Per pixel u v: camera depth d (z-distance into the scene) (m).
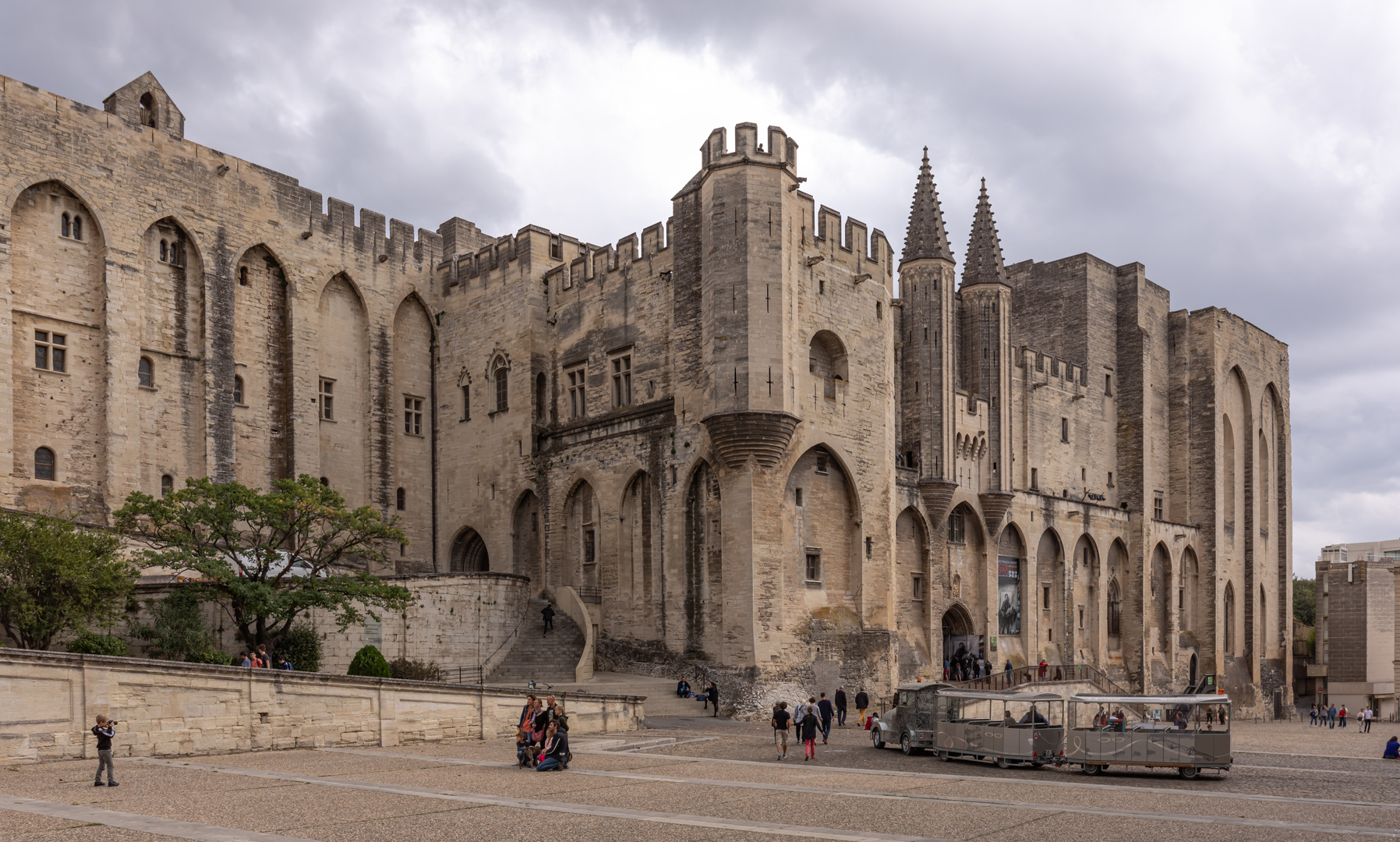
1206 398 76.62
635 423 48.12
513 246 55.12
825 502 47.31
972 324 62.22
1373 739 51.44
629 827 16.62
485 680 43.34
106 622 32.62
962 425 58.66
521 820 17.12
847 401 48.72
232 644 37.59
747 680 41.97
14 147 42.31
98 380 44.59
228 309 49.00
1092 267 73.19
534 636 46.69
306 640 38.38
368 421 54.56
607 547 48.53
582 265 52.59
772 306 44.03
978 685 49.06
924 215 58.34
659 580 46.38
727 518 43.72
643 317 48.81
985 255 62.66
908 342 57.75
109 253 45.00
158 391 46.53
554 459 51.78
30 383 42.72
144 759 24.62
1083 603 66.94
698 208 46.34
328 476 52.72
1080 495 68.75
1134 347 73.69
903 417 57.41
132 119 46.56
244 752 26.66
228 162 49.88
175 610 34.81
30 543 30.80
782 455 44.03
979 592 59.12
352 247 54.84
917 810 19.17
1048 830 17.27
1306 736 53.50
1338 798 22.16
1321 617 99.56
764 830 16.56
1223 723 27.09
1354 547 139.25
